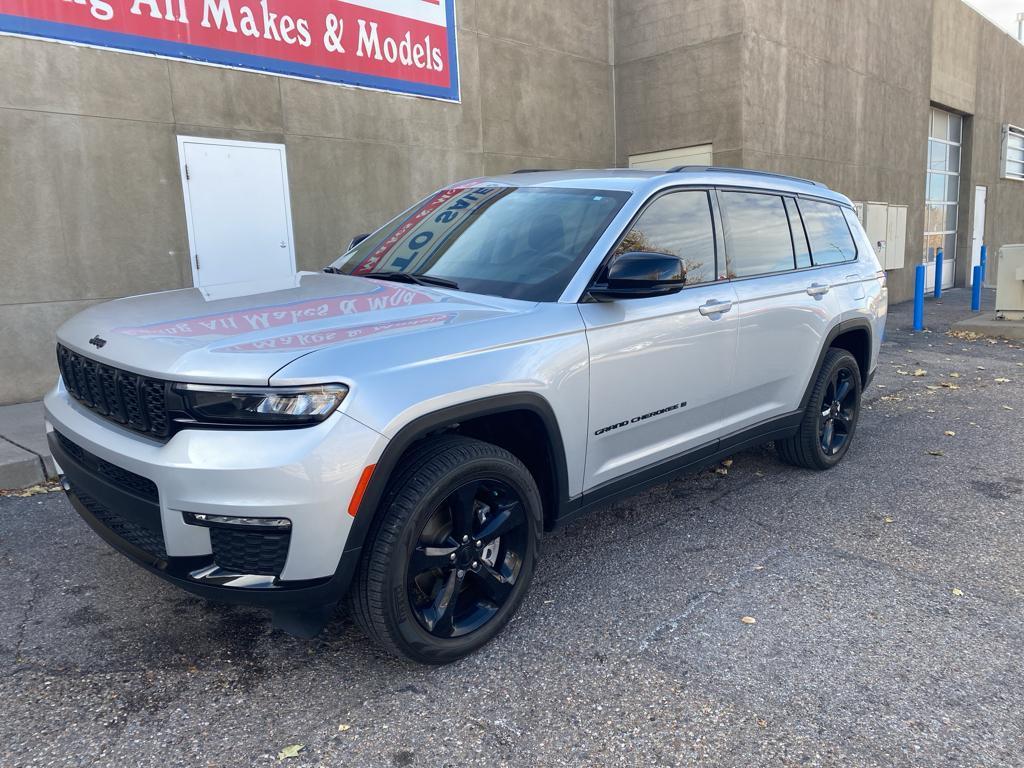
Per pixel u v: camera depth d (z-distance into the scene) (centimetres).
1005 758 243
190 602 332
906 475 516
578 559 384
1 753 236
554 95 1102
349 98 845
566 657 296
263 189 784
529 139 1073
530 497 304
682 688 277
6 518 419
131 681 275
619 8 1185
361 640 306
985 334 1168
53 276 662
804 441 495
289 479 234
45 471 475
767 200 455
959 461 547
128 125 687
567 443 317
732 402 414
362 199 871
